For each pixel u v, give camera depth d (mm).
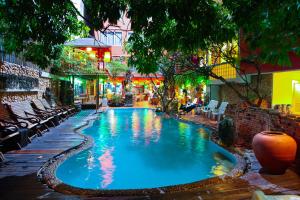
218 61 16562
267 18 2596
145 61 6309
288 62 2518
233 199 5070
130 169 8188
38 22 5199
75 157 8250
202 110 18500
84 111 21750
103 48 23422
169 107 21578
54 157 7805
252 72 11414
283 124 7477
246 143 9531
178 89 28922
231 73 14961
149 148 10641
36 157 7734
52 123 13297
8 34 6562
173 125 16234
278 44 2414
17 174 6340
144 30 4629
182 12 3852
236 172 6504
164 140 12078
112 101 28438
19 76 11734
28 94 13328
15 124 8977
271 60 2598
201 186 5691
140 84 38219
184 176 7656
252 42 2869
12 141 8648
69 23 6539
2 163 7168
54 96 17969
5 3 4727
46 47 6184
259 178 6160
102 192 5320
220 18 5227
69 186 5566
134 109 25625
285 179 6094
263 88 12523
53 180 5863
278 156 6141
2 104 9750
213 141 10336
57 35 5613
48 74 16688
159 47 5246
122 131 14258
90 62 20703
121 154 9812
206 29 4312
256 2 2945
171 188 5543
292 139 6355
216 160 8961
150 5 3959
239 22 3225
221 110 15891
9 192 5328
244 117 10008
